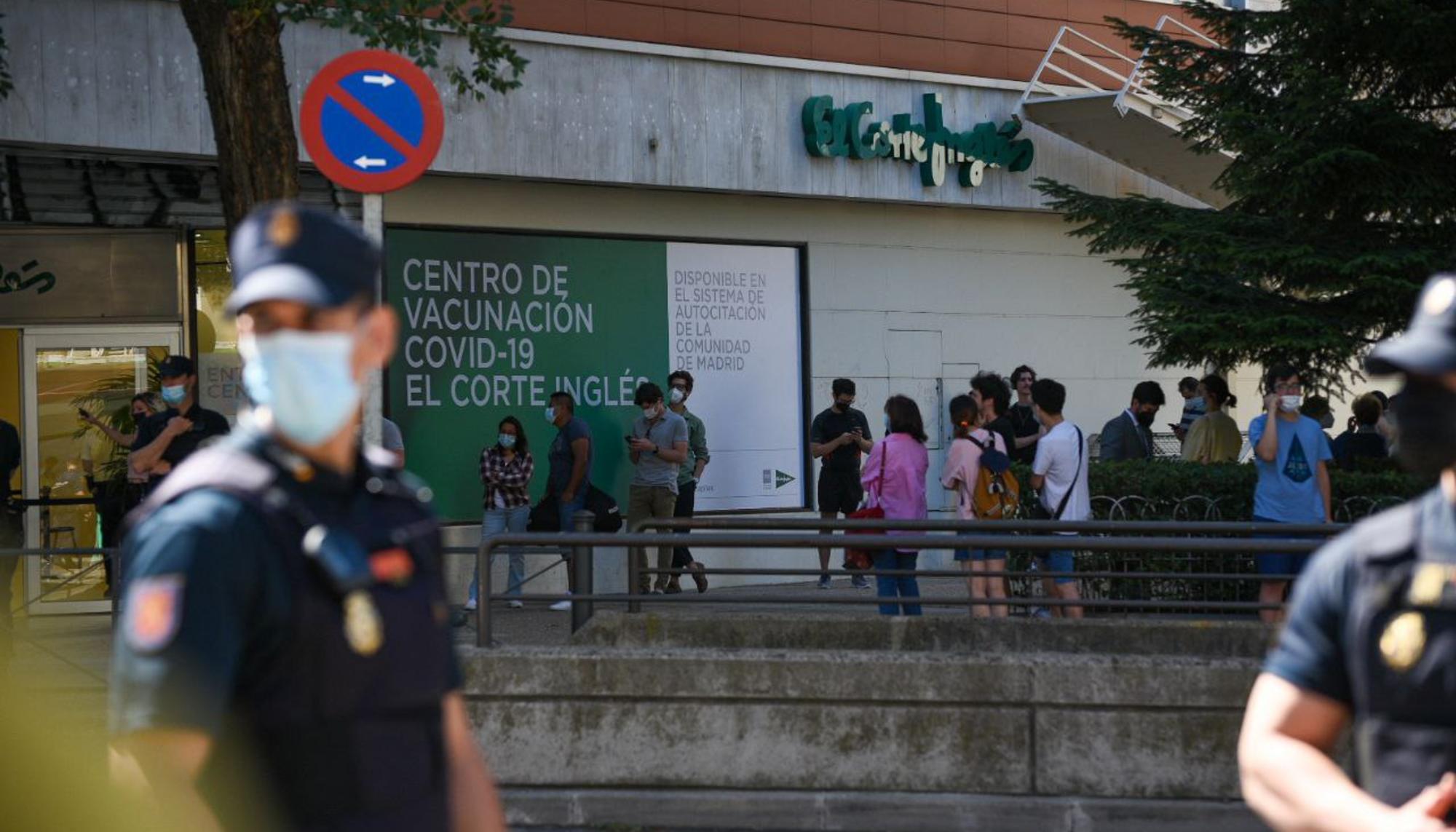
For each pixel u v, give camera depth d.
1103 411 18.08
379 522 2.43
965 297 17.12
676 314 15.50
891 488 10.70
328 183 13.45
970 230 17.16
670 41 14.77
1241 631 9.02
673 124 14.77
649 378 15.36
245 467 2.35
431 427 14.19
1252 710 2.48
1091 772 7.05
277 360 2.35
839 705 7.17
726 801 7.18
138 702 2.18
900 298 16.72
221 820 2.29
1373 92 13.97
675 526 9.48
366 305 2.45
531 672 7.31
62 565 11.38
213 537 2.23
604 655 7.28
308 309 2.37
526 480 13.65
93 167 12.62
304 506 2.35
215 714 2.21
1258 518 10.29
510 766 7.31
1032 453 15.23
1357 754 2.39
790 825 7.14
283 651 2.28
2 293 13.12
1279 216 13.77
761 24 15.33
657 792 7.23
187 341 13.45
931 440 16.88
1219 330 13.33
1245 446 19.02
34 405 13.26
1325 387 14.35
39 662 9.52
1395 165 13.33
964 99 16.52
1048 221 17.70
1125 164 17.66
